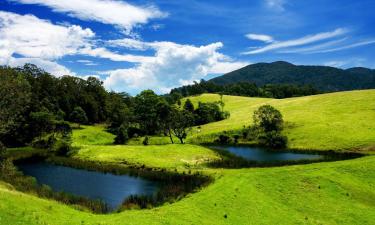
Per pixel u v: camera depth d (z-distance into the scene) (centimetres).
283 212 4269
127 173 7244
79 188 6025
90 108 17762
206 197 4375
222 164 7888
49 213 3478
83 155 9100
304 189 5041
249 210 4162
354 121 11831
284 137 11094
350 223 4169
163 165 7706
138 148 9350
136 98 15225
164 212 3816
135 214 3753
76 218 3497
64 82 18512
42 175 7125
